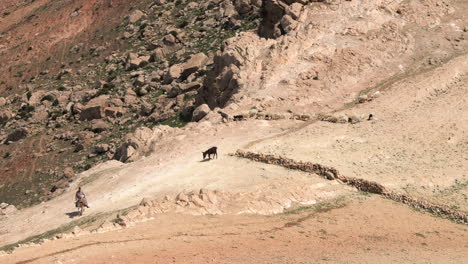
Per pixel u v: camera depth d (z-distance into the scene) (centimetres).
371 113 5319
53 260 2341
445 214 3606
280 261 2488
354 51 6731
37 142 10281
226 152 4709
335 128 5012
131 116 10150
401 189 3847
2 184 9294
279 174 4038
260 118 5675
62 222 3931
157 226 2967
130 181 4516
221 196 3456
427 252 2859
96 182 4841
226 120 5647
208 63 10575
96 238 2709
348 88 6278
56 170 9150
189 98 9512
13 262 2328
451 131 4816
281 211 3428
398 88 5850
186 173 4309
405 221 3416
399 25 7350
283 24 7281
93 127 10062
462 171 4141
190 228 2959
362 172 4059
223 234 2891
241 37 7338
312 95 6091
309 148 4528
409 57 6875
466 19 7662
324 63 6569
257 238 2866
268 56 6756
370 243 2948
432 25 7512
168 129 5806
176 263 2370
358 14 7369
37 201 8475
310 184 3834
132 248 2547
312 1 7531
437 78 5909
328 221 3284
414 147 4562
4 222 4400
